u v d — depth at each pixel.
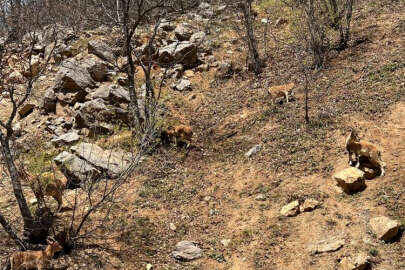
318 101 10.65
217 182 8.98
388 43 12.20
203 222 7.84
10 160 6.31
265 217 7.56
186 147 10.41
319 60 12.43
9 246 6.54
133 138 10.31
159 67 14.37
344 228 6.75
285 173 8.53
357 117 9.30
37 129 11.29
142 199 8.42
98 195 8.34
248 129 10.71
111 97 11.64
